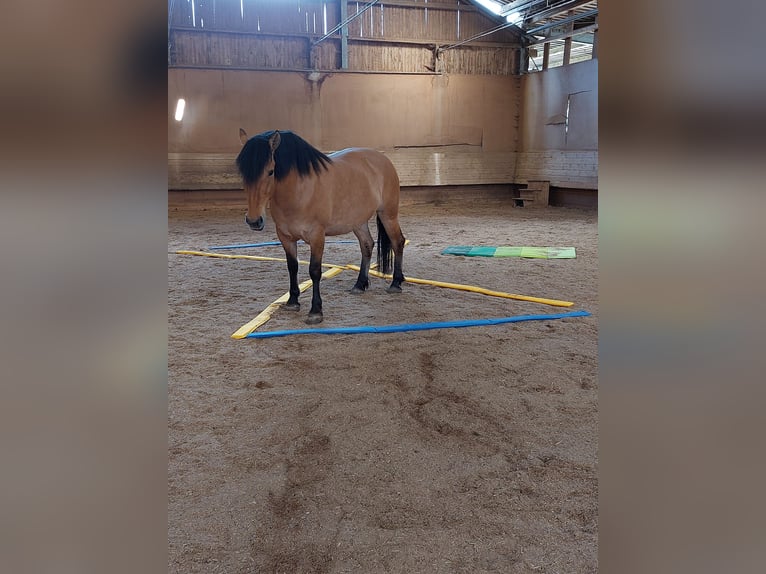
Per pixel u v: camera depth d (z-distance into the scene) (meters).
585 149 10.70
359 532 1.63
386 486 1.86
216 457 2.05
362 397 2.56
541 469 1.96
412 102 11.93
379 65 11.77
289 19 11.19
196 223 9.29
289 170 3.48
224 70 10.91
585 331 3.51
